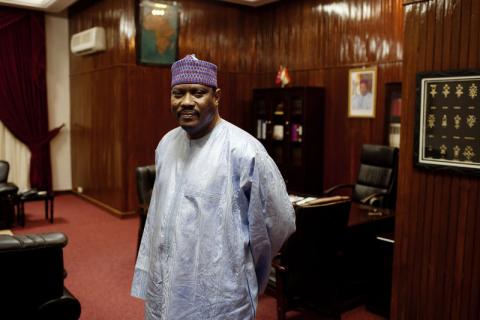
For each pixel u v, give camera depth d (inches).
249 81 274.4
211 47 256.4
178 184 59.9
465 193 91.4
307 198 148.2
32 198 218.5
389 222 143.4
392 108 201.5
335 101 229.5
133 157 236.1
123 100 230.2
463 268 92.6
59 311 92.8
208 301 55.8
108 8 237.0
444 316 96.4
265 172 57.4
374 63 209.0
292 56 253.4
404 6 99.3
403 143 101.7
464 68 89.6
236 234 56.6
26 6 263.6
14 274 87.6
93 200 266.8
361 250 135.9
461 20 90.0
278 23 261.1
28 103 275.6
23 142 276.4
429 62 95.6
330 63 231.0
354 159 221.8
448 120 92.3
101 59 247.8
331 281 112.3
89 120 267.7
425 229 98.8
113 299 136.4
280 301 105.5
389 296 124.6
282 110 241.0
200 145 59.7
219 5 257.4
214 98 59.4
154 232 61.3
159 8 232.8
